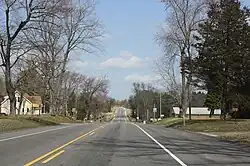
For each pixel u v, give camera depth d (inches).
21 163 536.7
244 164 548.7
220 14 1685.5
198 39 1755.7
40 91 3189.0
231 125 1561.3
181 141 962.1
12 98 1815.9
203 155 657.6
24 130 1379.2
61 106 3469.5
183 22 2119.8
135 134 1227.9
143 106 5502.0
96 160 580.7
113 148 763.4
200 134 1286.9
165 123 2460.6
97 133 1231.5
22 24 1702.8
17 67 2518.5
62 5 1742.1
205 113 4328.3
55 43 2348.7
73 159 587.5
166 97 5019.7
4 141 896.3
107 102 7037.4
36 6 1694.1
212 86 1771.7
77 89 4685.0
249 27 1669.5
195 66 1756.9
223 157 630.5
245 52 1665.8
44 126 1738.4
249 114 2038.6
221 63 1689.2
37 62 2349.9
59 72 2554.1
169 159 600.4
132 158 609.6
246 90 1747.0
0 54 1768.0
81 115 4788.4
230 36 1669.5
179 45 2182.6
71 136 1074.1
